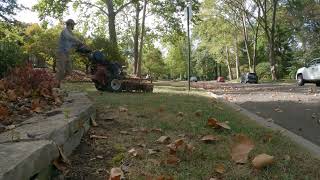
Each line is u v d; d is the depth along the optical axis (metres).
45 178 1.80
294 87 12.88
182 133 2.99
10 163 1.51
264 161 2.16
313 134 3.47
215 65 53.19
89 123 3.07
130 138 2.79
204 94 7.53
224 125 3.12
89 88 7.33
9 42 5.41
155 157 2.35
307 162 2.30
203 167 2.17
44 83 3.71
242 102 6.52
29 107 3.15
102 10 16.08
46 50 19.45
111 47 11.97
